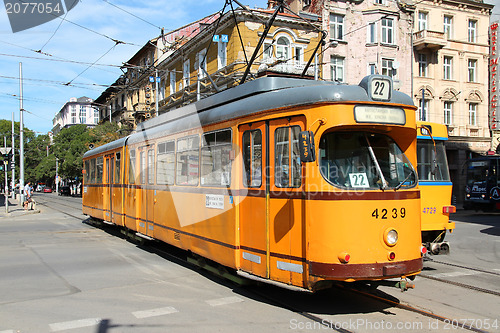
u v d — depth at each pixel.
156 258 9.81
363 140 5.70
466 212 25.81
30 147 76.06
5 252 10.63
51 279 7.75
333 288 7.09
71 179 57.94
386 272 5.34
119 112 47.91
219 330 5.10
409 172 5.89
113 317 5.61
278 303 6.18
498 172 22.36
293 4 32.19
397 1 30.11
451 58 32.16
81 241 12.55
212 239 7.30
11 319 5.52
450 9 32.06
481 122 33.09
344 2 28.88
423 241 9.05
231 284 7.36
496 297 6.61
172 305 6.14
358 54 29.28
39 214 22.84
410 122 5.88
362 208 5.38
